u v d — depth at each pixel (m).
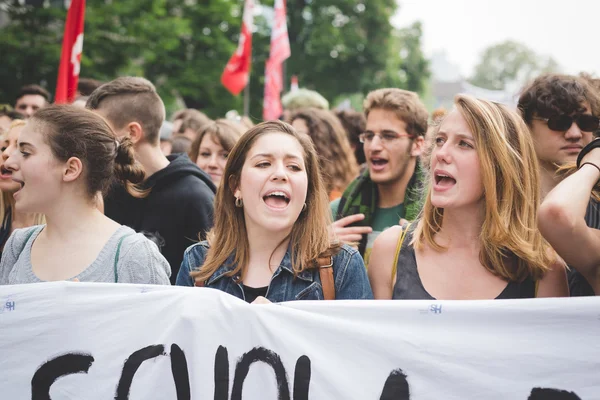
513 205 2.61
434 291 2.63
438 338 2.31
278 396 2.34
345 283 2.66
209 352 2.37
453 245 2.69
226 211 2.81
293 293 2.65
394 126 4.02
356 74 28.97
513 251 2.56
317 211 2.76
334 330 2.34
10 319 2.47
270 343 2.36
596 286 2.51
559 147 3.37
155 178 3.80
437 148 2.69
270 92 9.47
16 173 2.65
